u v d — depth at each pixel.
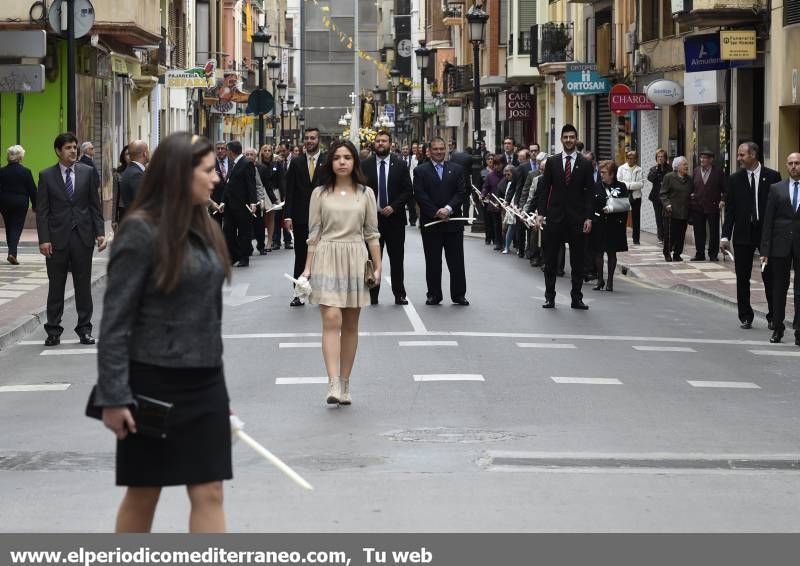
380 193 36.59
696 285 43.28
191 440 10.89
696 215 52.62
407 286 42.38
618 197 42.47
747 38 56.78
